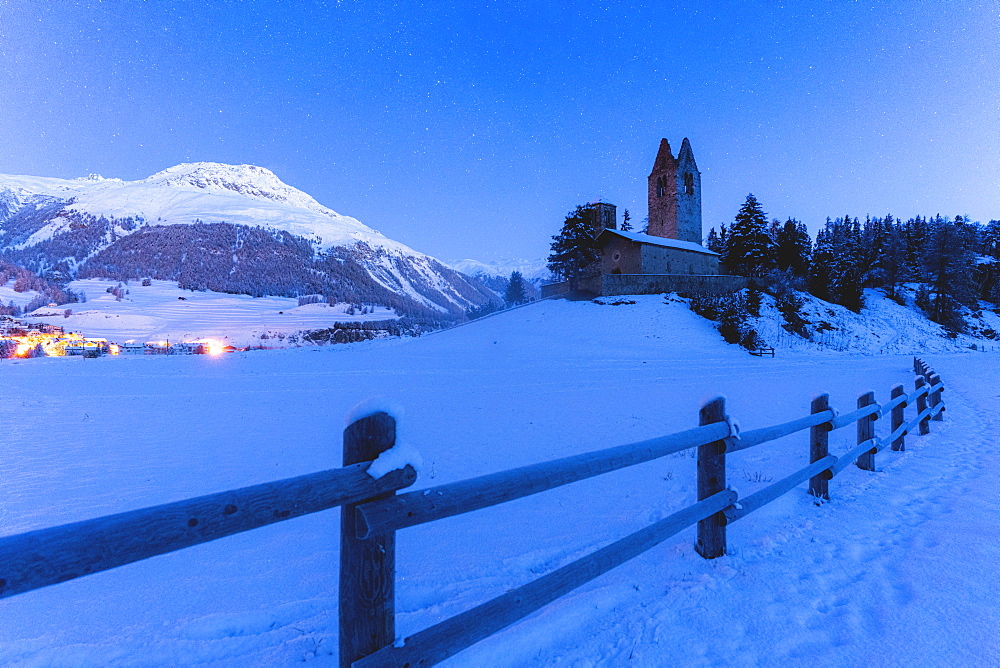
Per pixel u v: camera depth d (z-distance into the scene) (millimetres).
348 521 1500
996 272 75562
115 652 2400
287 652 2379
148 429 9109
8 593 873
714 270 56812
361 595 1506
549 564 3318
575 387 15578
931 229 87750
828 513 4102
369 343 45906
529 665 2162
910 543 3438
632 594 2762
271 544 3844
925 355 35719
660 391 14438
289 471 6207
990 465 5535
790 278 55562
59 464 6527
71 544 955
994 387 13594
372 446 1532
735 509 3277
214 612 2762
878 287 70188
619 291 46250
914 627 2434
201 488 5473
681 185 57750
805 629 2441
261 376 18953
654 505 4523
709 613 2574
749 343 33938
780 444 7156
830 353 35750
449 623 1722
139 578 3227
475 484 1806
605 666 2172
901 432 6367
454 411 11109
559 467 2109
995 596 2682
